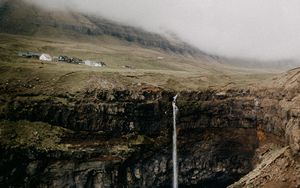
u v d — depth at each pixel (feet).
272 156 460.14
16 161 449.89
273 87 513.45
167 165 520.42
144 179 504.43
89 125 488.85
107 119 495.82
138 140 503.20
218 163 535.60
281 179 418.10
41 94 495.41
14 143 451.94
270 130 504.02
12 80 512.22
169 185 527.40
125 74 558.97
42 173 458.09
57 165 462.60
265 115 510.99
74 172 467.93
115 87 511.81
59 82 515.91
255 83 556.51
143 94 518.78
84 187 471.21
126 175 493.77
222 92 547.90
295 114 444.14
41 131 472.44
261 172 437.99
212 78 613.11
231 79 616.39
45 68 559.38
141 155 502.79
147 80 559.79
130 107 508.12
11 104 479.82
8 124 467.11
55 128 480.23
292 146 430.20
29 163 454.40
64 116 485.15
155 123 521.24
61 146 467.52
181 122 533.14
